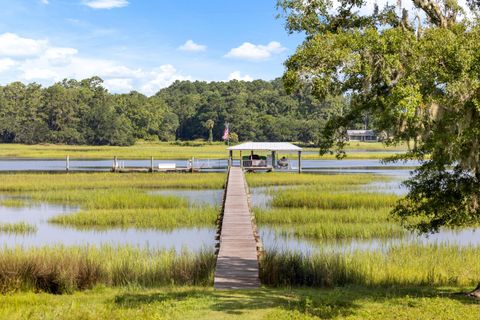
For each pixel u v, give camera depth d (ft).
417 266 53.78
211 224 86.89
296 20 38.24
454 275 50.08
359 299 38.24
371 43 30.73
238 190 112.57
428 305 35.83
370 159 302.66
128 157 314.14
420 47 31.40
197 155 326.24
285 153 357.41
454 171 41.29
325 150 40.65
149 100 588.91
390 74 31.40
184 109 591.78
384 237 75.31
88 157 322.34
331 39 31.24
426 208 42.57
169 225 85.76
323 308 35.09
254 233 63.87
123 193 116.78
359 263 53.26
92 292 44.39
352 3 38.55
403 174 185.98
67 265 47.42
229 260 52.08
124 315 33.65
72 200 115.03
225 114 530.68
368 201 102.47
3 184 139.64
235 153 350.23
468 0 38.73
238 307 35.70
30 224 86.79
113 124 490.90
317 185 140.56
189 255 56.65
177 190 136.46
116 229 82.94
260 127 504.84
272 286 45.83
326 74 30.91
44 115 495.00
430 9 36.58
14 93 515.50
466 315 33.09
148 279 48.24
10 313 34.81
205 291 41.86
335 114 39.63
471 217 41.27
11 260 46.83
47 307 36.91
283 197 105.60
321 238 74.74
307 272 47.73
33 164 250.16
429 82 31.60
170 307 35.70
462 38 31.99
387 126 34.50
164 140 558.97
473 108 33.09
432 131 33.53
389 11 38.34
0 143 488.85
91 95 541.34
